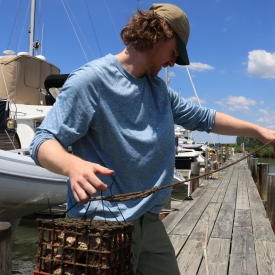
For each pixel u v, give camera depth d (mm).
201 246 4535
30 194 6922
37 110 8875
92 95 1615
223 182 12766
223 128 2287
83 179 1337
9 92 9609
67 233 1475
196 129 2316
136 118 1724
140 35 1673
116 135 1672
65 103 1591
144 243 1866
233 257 4113
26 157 6906
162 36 1697
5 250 1846
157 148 1772
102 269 1416
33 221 8828
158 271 1953
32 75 9992
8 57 9727
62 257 1473
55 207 8398
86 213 1665
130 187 1728
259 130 2242
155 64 1778
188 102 2266
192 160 20656
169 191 1884
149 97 1815
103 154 1694
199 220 6168
